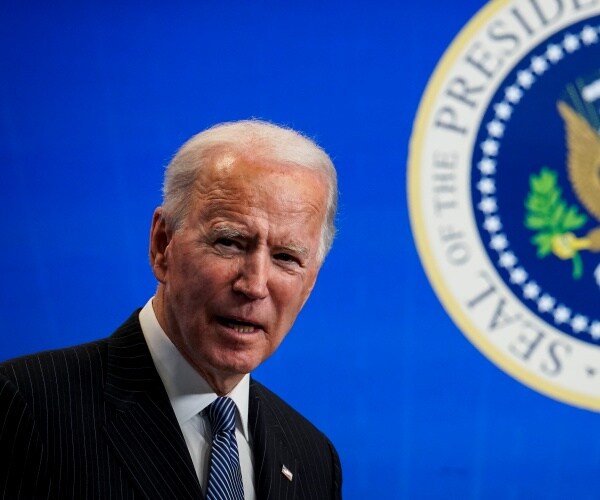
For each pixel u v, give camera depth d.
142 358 4.96
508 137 9.95
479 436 9.82
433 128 9.91
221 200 4.59
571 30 10.04
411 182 9.86
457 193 9.90
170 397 4.94
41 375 4.70
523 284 9.89
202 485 4.87
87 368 4.86
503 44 9.99
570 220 9.93
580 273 9.90
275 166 4.65
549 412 9.86
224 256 4.60
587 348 9.88
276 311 4.71
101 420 4.69
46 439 4.52
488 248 9.89
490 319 9.86
